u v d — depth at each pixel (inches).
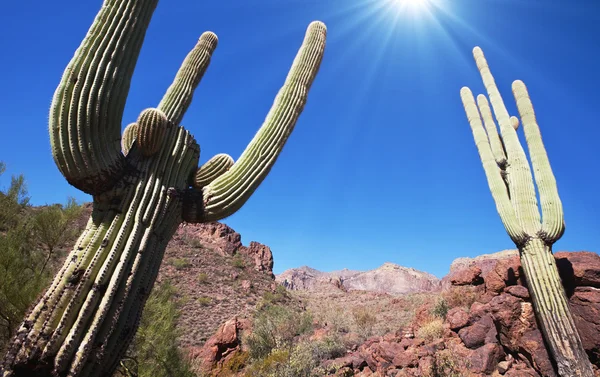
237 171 143.3
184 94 158.6
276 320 657.6
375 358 379.6
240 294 1109.1
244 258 1553.9
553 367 283.7
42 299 97.4
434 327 394.3
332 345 452.8
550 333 283.7
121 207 112.6
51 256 344.5
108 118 108.9
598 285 306.8
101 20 112.2
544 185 333.4
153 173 123.3
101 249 104.9
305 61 183.2
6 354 88.6
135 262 109.3
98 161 105.3
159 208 120.7
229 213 139.6
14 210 345.1
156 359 304.7
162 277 1048.8
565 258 334.0
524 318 319.3
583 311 294.4
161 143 126.6
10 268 237.1
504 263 413.1
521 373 294.8
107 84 108.4
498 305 340.8
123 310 102.9
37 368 87.3
